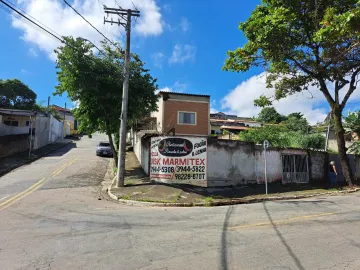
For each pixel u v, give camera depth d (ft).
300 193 48.24
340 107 56.80
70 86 60.95
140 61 67.46
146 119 104.63
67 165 72.79
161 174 49.73
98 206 34.78
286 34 44.57
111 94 61.57
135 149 100.89
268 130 87.76
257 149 54.54
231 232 22.88
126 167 71.26
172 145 49.88
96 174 61.82
